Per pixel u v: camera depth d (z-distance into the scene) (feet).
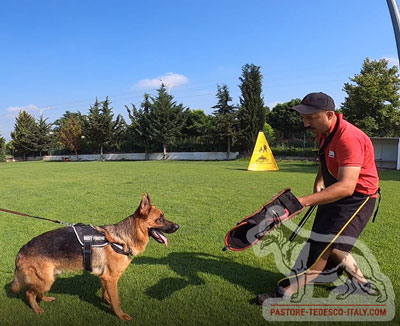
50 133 198.90
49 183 52.39
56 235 12.20
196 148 162.09
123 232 12.56
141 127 162.20
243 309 12.21
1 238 21.24
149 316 11.86
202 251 18.61
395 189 42.86
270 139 148.56
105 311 12.33
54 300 13.16
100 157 171.22
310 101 11.69
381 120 116.16
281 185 46.85
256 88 142.92
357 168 11.08
